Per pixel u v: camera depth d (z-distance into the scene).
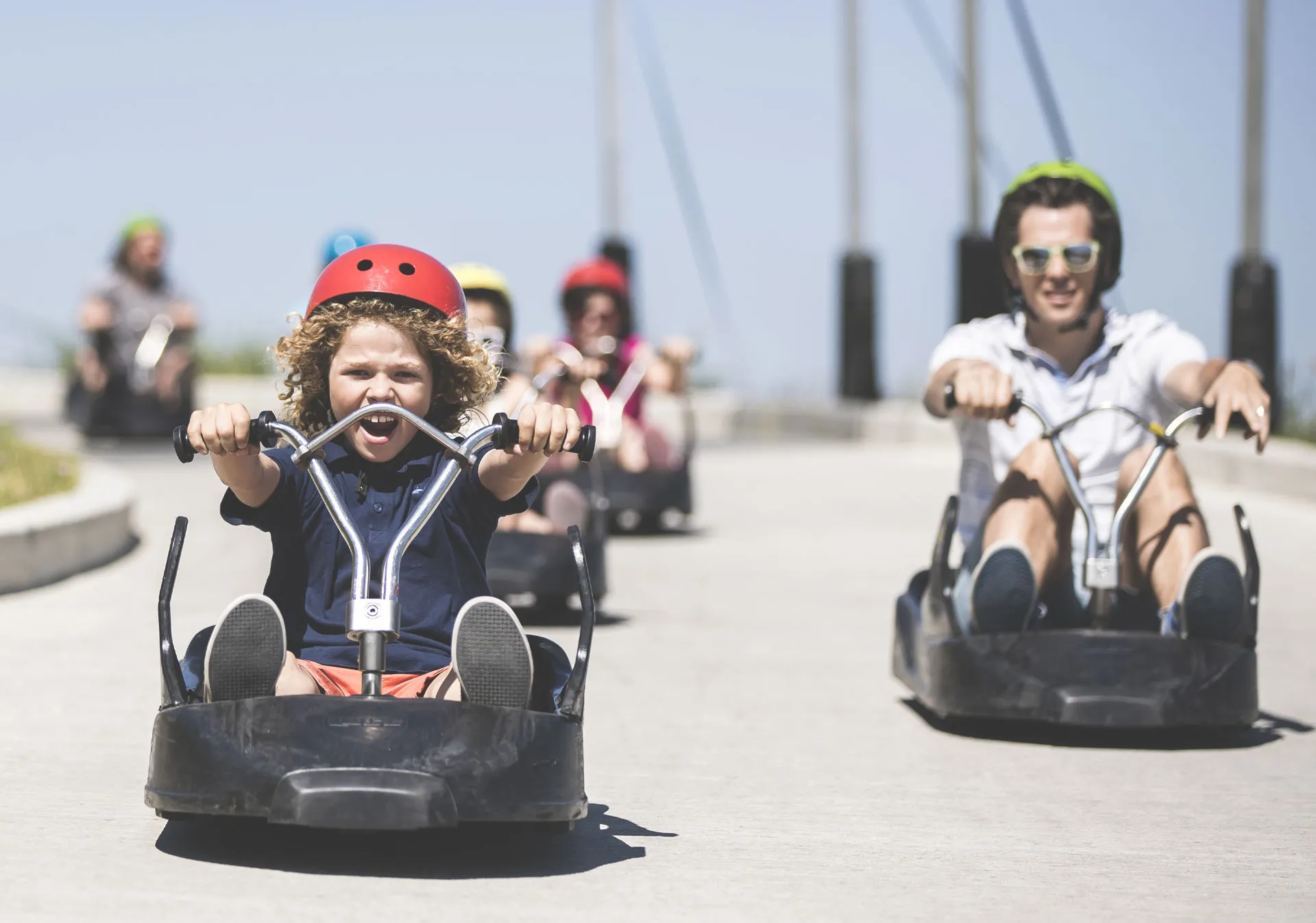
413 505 5.37
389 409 5.14
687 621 10.11
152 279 22.38
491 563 9.91
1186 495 7.18
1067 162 7.69
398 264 5.49
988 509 7.30
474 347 5.58
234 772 4.79
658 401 28.55
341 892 4.64
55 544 11.09
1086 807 6.00
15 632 9.19
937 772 6.52
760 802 6.00
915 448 23.25
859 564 12.59
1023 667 6.89
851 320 27.33
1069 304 7.52
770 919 4.55
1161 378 7.46
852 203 27.41
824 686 8.23
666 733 7.14
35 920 4.32
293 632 5.32
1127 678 6.80
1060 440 7.45
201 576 11.41
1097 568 6.88
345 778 4.70
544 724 4.97
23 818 5.46
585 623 5.19
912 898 4.80
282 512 5.33
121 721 7.10
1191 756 6.86
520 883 4.81
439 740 4.80
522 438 5.11
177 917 4.37
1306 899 4.89
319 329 5.39
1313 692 8.20
